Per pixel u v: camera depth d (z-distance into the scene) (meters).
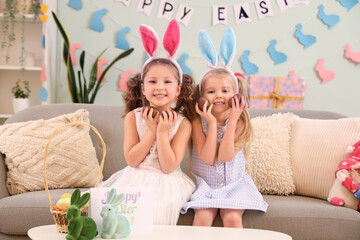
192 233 1.16
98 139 2.01
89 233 1.07
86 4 3.11
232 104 1.63
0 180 1.73
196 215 1.47
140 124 1.67
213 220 1.50
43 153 1.80
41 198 1.56
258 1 3.12
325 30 3.14
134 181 1.57
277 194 1.83
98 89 2.84
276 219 1.48
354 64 3.14
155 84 1.59
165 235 1.13
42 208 1.52
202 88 1.72
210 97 1.67
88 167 1.87
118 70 3.11
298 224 1.47
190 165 1.82
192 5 3.12
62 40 3.13
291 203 1.56
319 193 1.75
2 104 3.18
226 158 1.64
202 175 1.71
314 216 1.48
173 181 1.57
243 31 3.13
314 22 3.14
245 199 1.54
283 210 1.50
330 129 1.82
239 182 1.67
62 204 1.17
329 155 1.75
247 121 1.74
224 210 1.49
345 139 1.75
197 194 1.57
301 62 3.14
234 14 3.12
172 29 1.62
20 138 1.81
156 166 1.62
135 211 1.17
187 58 3.11
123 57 2.85
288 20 3.14
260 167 1.83
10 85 3.18
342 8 3.14
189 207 1.49
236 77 1.77
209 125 1.64
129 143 1.64
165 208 1.46
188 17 3.11
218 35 3.12
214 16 3.12
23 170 1.77
